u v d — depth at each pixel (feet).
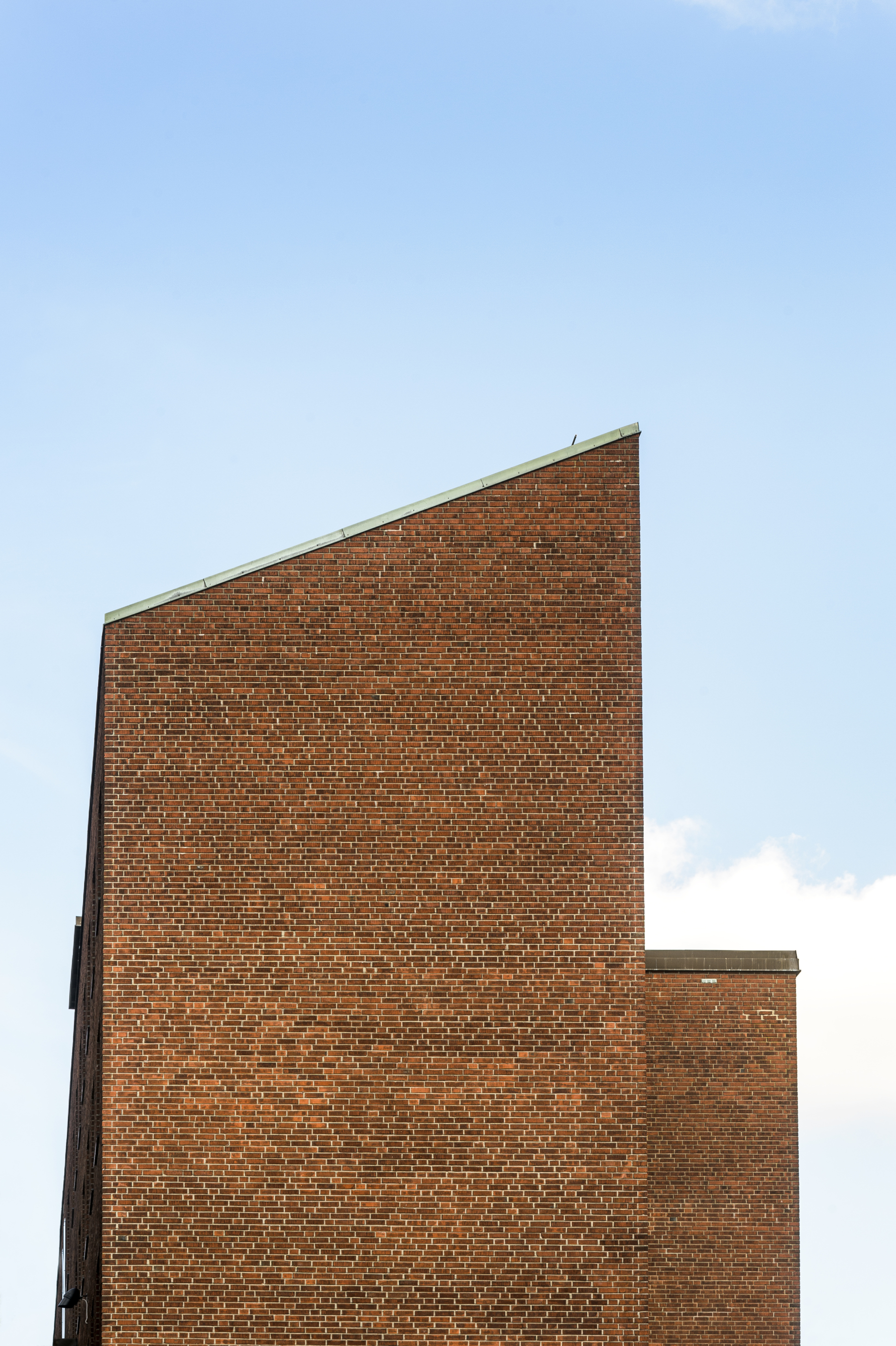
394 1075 70.69
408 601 74.13
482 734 73.20
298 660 73.61
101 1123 71.92
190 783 72.54
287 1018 71.00
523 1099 70.64
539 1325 68.90
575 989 71.46
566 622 74.13
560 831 72.59
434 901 71.97
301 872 72.02
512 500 74.95
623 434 75.61
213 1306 68.74
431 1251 69.41
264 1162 69.92
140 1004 70.85
